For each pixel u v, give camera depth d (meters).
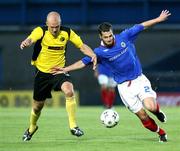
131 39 33.19
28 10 97.31
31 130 35.03
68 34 33.72
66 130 41.50
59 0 97.19
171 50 89.75
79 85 86.69
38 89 34.16
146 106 31.83
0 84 90.62
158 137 36.25
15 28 97.38
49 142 33.91
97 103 85.50
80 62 33.56
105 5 96.75
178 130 40.81
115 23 96.81
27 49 90.88
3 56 91.50
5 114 59.56
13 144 33.00
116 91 84.19
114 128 42.81
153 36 89.88
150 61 89.94
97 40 90.56
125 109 70.38
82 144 32.78
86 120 51.06
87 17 96.50
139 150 29.92
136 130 41.16
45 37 33.44
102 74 69.00
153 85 83.81
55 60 33.91
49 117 54.91
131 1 96.50
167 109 70.12
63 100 82.75
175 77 83.81
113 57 32.84
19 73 90.88
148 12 95.56
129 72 32.94
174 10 95.56
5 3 97.50
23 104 85.38
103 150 30.11
